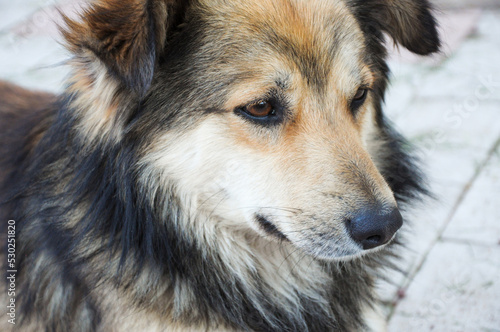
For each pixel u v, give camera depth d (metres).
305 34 0.79
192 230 0.82
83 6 0.77
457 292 0.95
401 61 1.35
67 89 0.81
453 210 1.03
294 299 0.85
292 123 0.79
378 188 0.78
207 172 0.80
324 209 0.78
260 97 0.79
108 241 0.81
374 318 0.88
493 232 1.00
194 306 0.81
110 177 0.80
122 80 0.75
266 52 0.79
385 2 0.86
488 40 1.37
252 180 0.80
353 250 0.78
